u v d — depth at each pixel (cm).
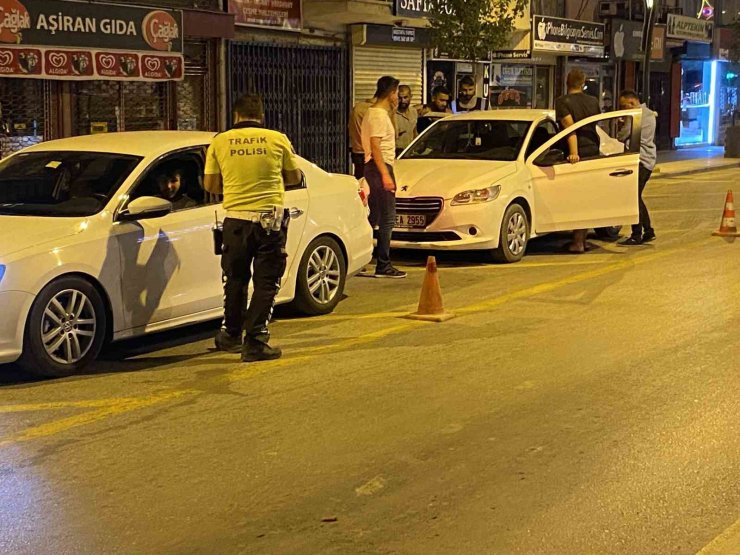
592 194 1228
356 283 1065
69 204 733
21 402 652
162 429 598
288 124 1852
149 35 1504
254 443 573
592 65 2861
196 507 487
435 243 1127
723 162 2812
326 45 1919
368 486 511
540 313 900
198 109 1675
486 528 461
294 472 530
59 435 589
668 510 480
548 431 589
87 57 1423
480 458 548
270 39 1792
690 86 3416
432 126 1310
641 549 439
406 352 770
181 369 732
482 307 930
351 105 1986
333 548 443
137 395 666
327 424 604
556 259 1209
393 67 2092
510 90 2569
